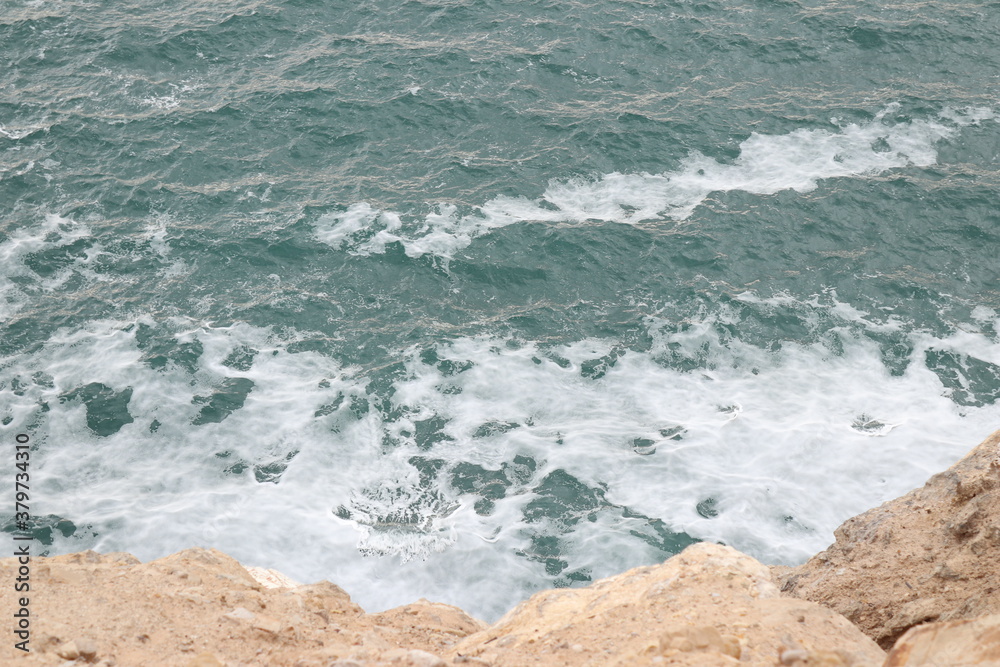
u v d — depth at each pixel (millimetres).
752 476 37156
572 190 52750
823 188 51969
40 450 37938
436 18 66188
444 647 13297
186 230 49500
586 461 37781
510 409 40500
